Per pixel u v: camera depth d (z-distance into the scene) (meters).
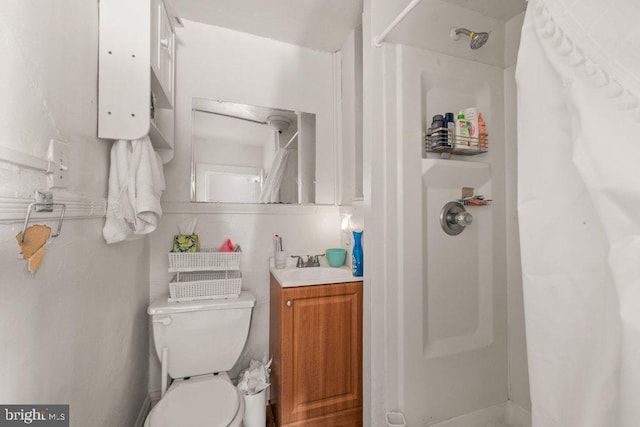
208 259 1.40
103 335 0.87
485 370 1.26
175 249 1.42
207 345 1.29
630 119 0.36
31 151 0.53
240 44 1.67
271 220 1.70
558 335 0.47
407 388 1.11
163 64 1.13
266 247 1.69
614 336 0.37
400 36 1.10
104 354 0.88
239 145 1.66
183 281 1.43
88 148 0.78
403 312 1.11
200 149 1.58
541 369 0.49
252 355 1.63
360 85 1.66
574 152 0.41
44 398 0.58
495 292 1.31
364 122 1.14
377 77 1.11
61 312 0.65
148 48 0.88
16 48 0.50
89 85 0.79
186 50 1.57
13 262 0.49
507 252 1.35
